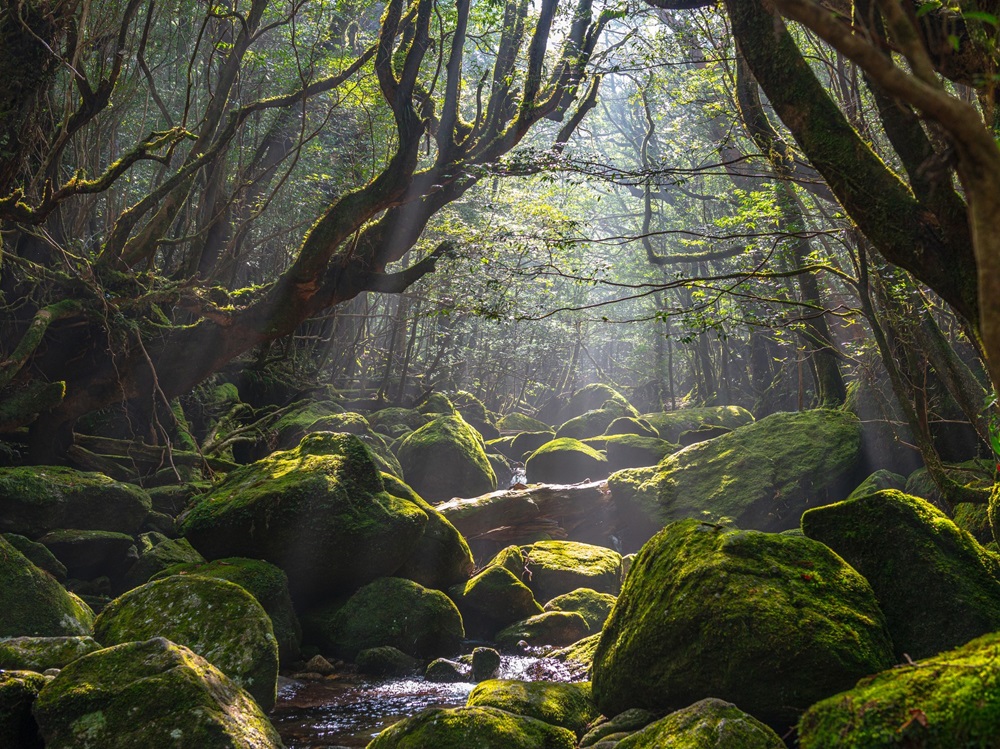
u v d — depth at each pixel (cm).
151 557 1055
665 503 1495
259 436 1689
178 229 1590
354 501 1068
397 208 1327
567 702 662
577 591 1143
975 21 384
